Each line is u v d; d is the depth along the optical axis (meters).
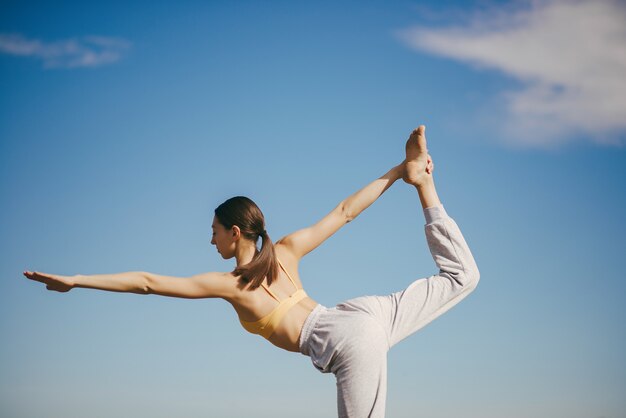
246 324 3.36
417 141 3.69
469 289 3.59
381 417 3.18
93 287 3.01
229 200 3.46
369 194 3.65
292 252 3.48
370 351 3.19
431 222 3.68
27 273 2.89
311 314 3.32
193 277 3.19
